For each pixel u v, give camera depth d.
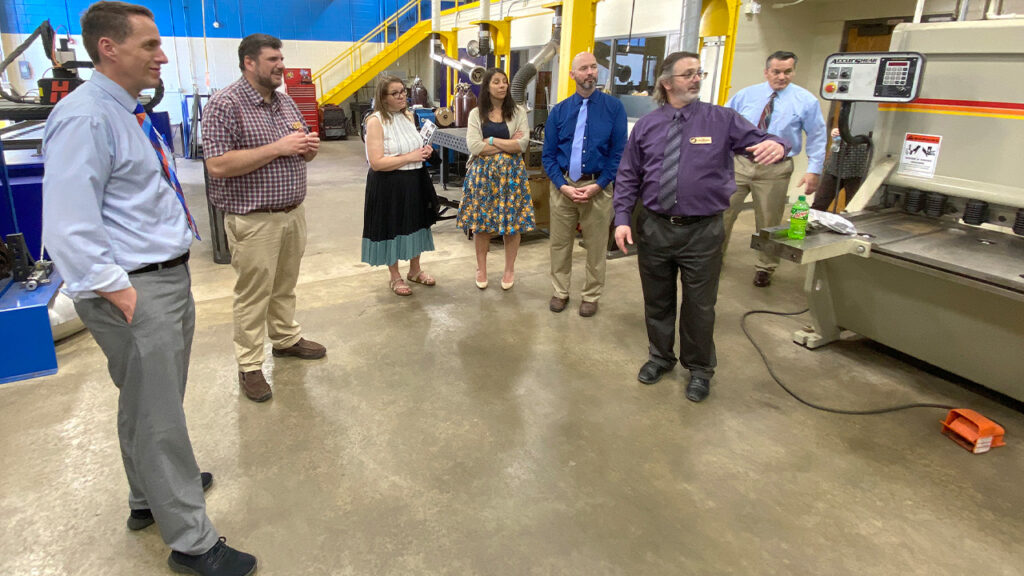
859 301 2.96
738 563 1.74
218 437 2.25
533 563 1.72
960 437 2.36
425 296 3.73
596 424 2.42
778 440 2.35
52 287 2.81
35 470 2.04
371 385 2.66
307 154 2.33
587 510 1.94
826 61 2.75
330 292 3.75
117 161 1.36
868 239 2.51
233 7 11.45
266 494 1.97
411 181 3.51
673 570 1.71
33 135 4.87
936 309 2.65
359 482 2.04
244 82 2.24
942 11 5.09
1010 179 2.46
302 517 1.87
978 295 2.49
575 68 3.02
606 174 3.14
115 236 1.39
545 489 2.03
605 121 3.08
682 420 2.46
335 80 12.59
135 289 1.42
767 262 3.97
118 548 1.74
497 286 3.94
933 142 2.68
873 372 2.91
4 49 10.15
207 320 3.27
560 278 3.51
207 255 4.42
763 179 3.68
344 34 12.48
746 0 5.74
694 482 2.09
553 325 3.35
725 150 2.32
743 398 2.64
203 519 1.63
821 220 2.62
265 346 3.03
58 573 1.64
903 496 2.05
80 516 1.85
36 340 2.61
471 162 3.62
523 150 3.52
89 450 2.15
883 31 5.68
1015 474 2.18
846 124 2.78
